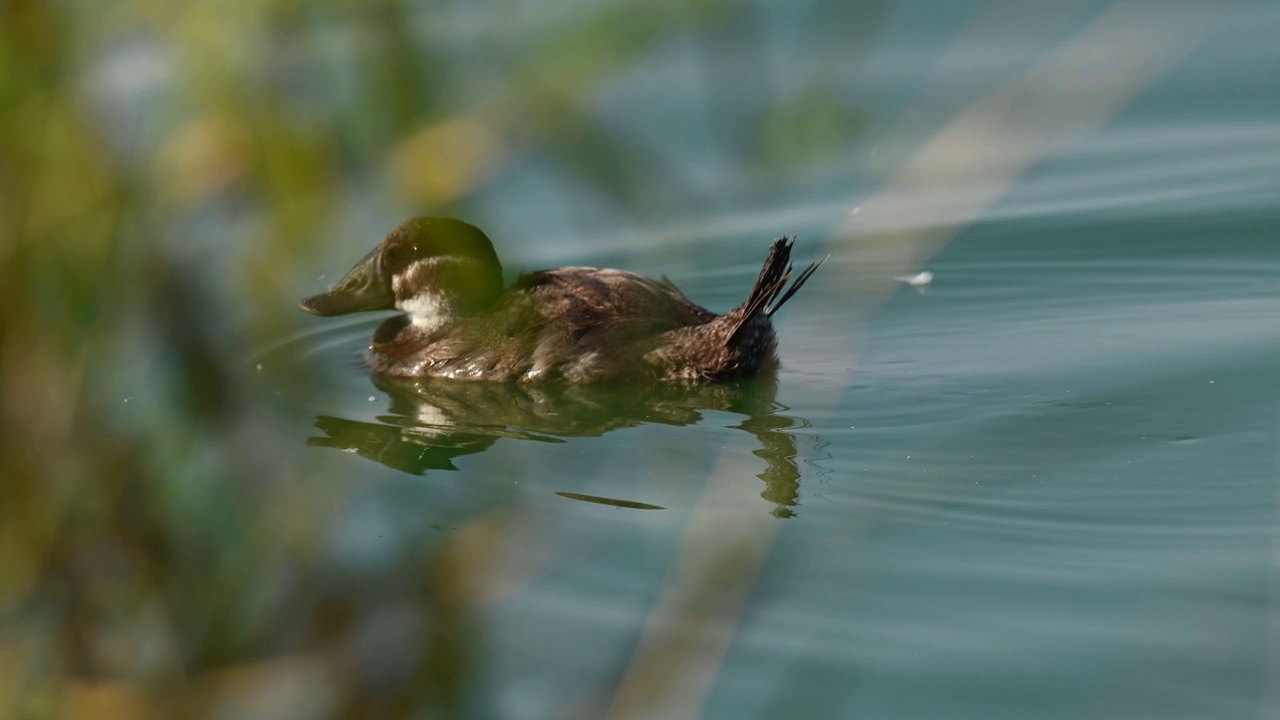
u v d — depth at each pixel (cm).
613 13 436
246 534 546
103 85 480
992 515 1177
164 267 508
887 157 1638
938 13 2253
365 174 471
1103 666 927
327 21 442
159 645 539
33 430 505
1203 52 2350
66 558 523
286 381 695
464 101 441
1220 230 1881
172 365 529
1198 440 1313
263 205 489
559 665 926
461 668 532
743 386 1545
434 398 1603
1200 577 1048
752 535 729
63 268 470
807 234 1961
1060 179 2103
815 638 975
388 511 620
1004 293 1781
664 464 1329
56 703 536
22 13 443
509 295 1702
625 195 454
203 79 457
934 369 1558
